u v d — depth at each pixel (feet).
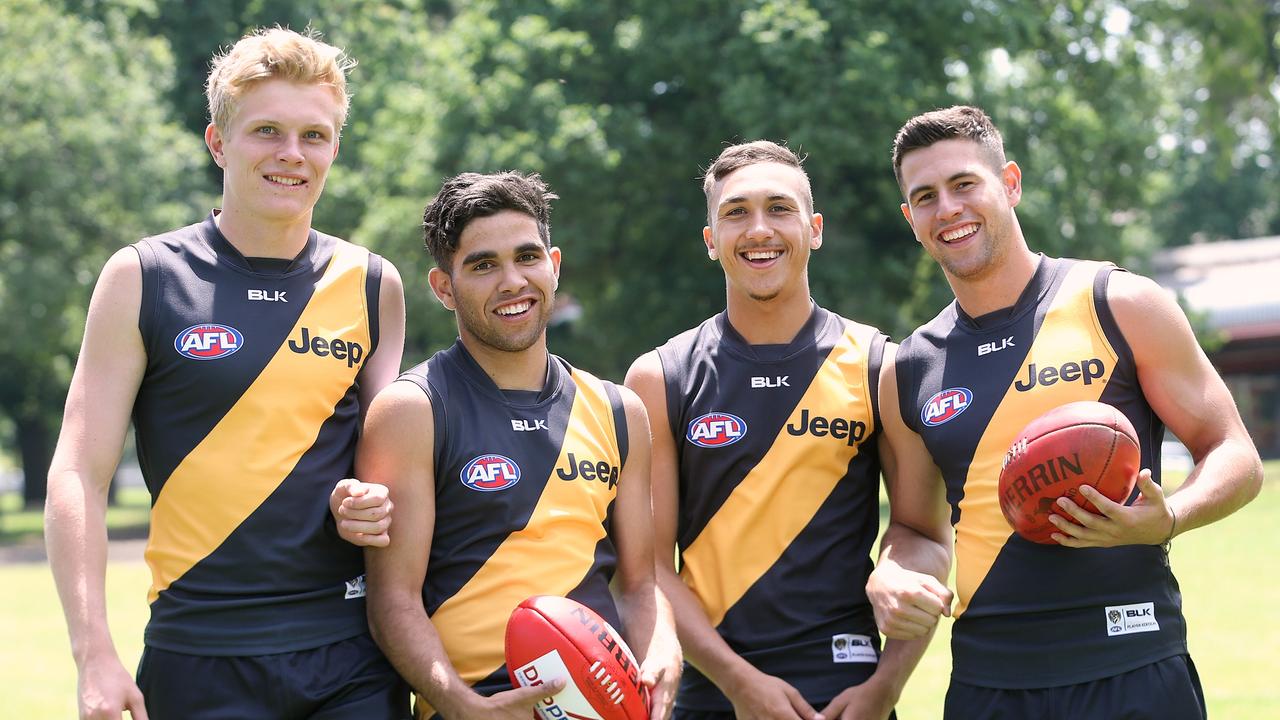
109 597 42.16
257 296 11.72
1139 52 80.23
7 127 77.71
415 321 68.28
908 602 11.70
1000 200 12.19
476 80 72.02
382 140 75.36
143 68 89.81
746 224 13.00
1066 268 12.26
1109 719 11.09
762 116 62.69
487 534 11.51
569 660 10.48
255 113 11.52
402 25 97.14
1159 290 11.77
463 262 11.64
